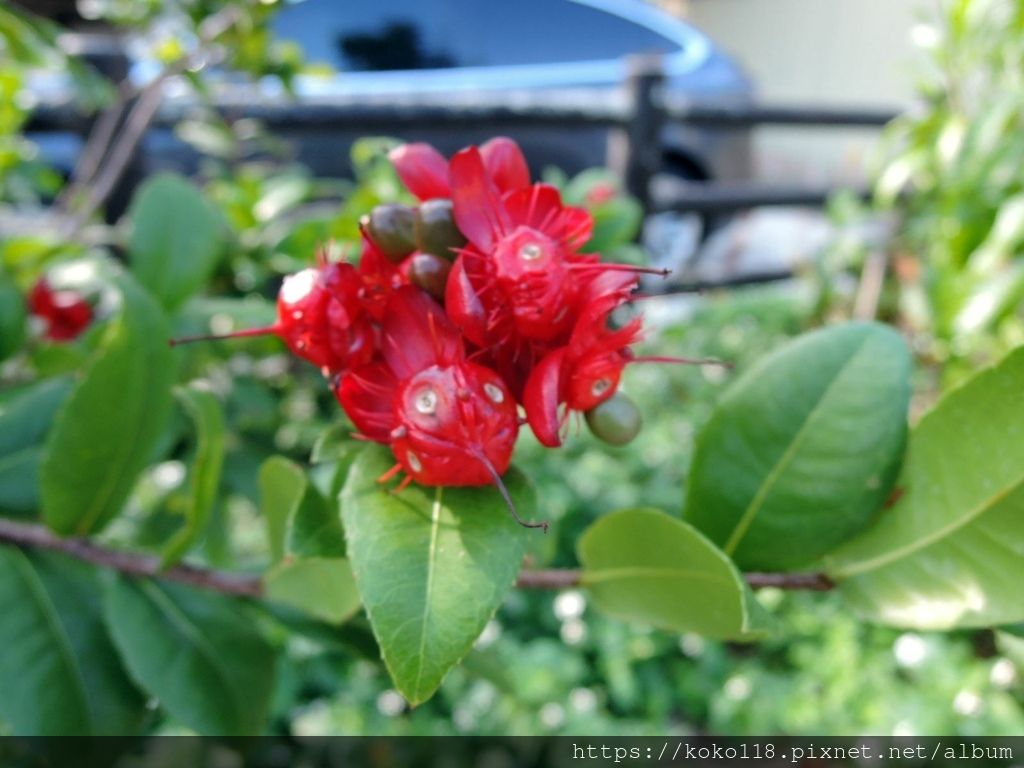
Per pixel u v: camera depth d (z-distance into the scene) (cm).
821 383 13
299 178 33
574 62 74
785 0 159
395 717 38
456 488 10
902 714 38
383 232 11
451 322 10
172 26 32
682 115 59
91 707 14
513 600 44
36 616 15
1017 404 11
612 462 49
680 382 57
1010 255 37
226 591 16
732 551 14
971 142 36
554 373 10
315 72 32
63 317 25
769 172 147
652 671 42
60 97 41
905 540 13
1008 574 12
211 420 14
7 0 24
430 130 49
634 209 24
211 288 31
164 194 22
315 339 10
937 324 38
